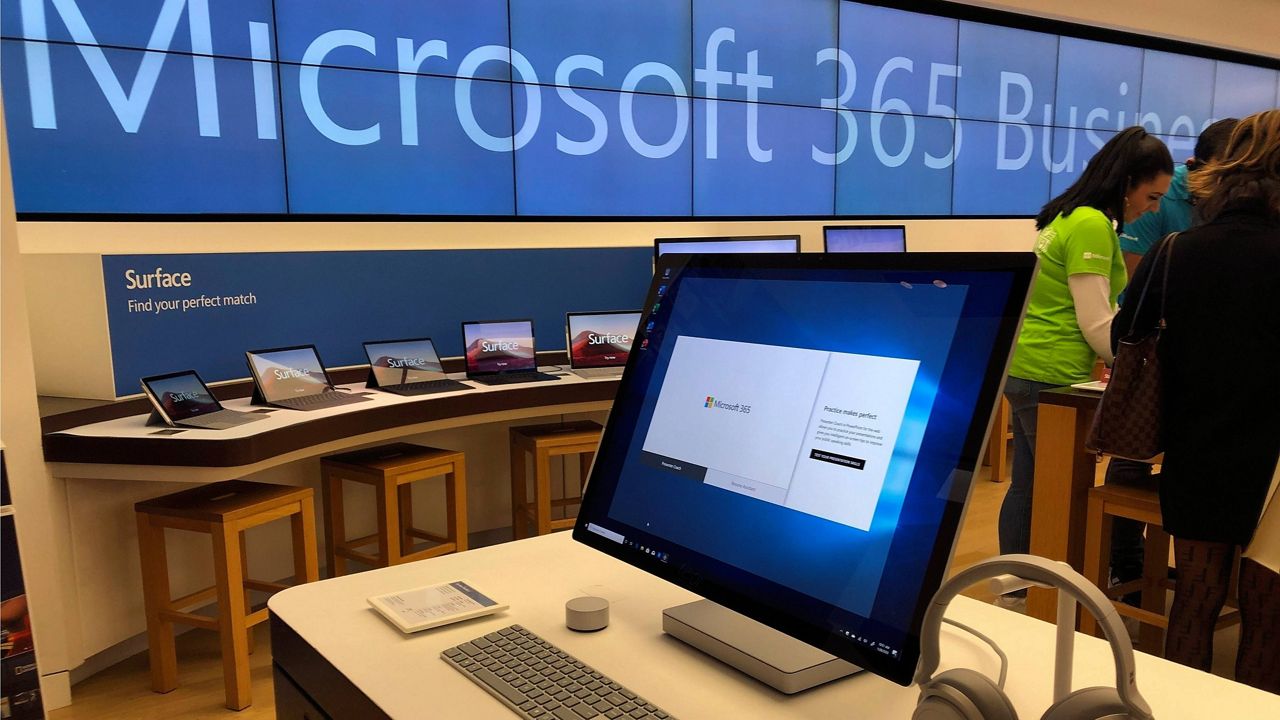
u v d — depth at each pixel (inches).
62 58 121.3
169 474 96.6
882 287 36.2
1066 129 249.1
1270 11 280.5
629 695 33.9
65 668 99.7
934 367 33.4
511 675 36.1
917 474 32.7
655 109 180.4
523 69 163.2
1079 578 25.3
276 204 140.6
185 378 109.1
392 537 118.9
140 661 111.3
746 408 40.1
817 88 203.8
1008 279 31.9
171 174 131.0
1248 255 66.9
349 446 112.4
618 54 174.4
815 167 205.8
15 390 95.0
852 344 36.7
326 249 144.9
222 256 121.8
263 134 138.3
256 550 126.5
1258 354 66.8
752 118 194.7
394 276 138.7
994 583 27.8
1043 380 105.2
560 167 169.8
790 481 37.2
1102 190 101.0
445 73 154.7
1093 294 99.3
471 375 138.3
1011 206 241.6
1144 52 261.4
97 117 124.3
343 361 135.3
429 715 33.5
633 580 48.4
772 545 36.9
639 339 47.4
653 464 43.7
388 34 148.5
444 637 41.1
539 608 44.5
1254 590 69.5
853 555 33.8
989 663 37.2
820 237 207.3
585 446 137.2
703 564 39.4
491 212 162.4
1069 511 95.3
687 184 186.9
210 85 133.2
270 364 119.1
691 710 33.4
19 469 95.7
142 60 127.3
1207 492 69.5
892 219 219.3
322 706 39.9
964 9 223.9
